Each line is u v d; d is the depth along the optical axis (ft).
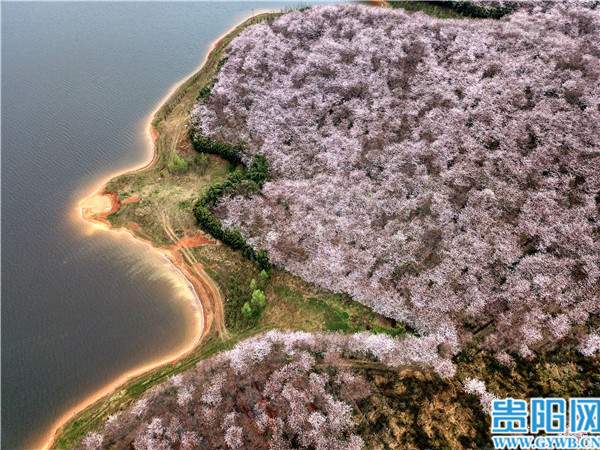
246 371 97.55
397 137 142.92
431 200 126.41
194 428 90.07
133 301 112.88
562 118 137.80
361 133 145.38
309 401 92.68
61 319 109.40
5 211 132.67
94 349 104.32
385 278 112.98
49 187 139.33
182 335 106.83
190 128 154.61
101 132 156.56
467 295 107.86
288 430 88.99
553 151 130.82
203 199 130.62
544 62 156.35
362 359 99.09
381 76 161.17
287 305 110.52
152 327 108.17
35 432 92.17
